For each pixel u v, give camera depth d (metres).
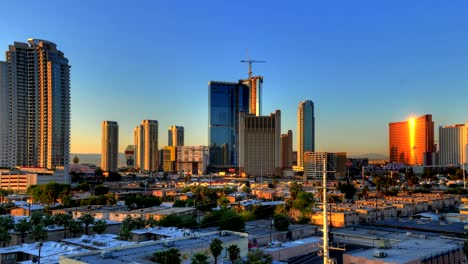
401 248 112.44
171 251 85.31
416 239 130.00
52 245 121.44
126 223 144.25
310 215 190.38
